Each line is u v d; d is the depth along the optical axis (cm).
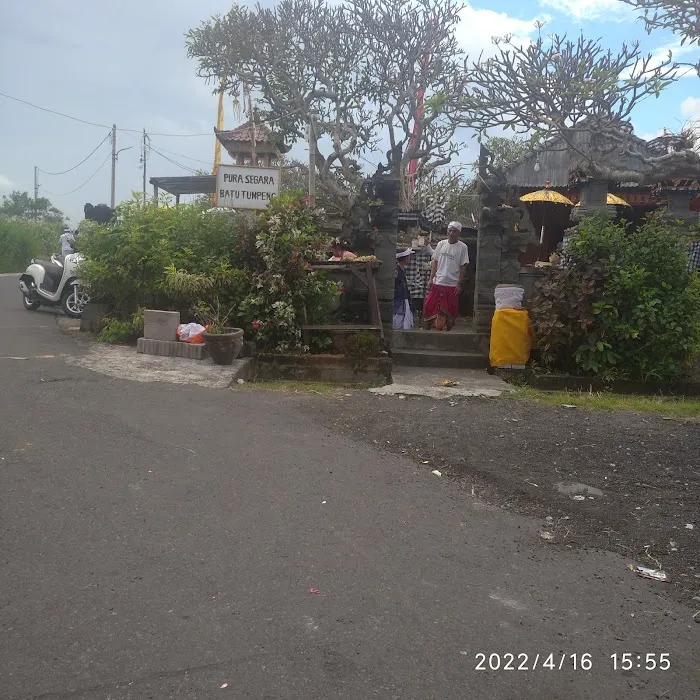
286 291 919
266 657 290
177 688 268
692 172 627
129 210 1027
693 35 527
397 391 826
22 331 1046
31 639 292
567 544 425
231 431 597
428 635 314
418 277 1440
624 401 834
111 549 374
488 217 1056
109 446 532
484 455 582
